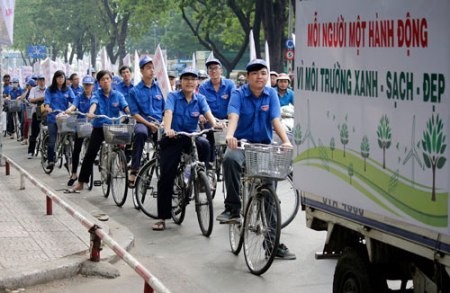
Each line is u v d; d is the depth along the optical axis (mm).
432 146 5148
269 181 9039
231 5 43938
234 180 9859
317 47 6645
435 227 5156
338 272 6648
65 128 17172
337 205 6465
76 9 75125
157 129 13492
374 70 5781
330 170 6492
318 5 6598
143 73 13766
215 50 47688
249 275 9109
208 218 11188
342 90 6242
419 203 5305
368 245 6066
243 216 9688
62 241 9805
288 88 19203
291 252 10188
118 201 14000
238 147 9570
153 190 12727
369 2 5820
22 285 8242
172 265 9602
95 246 8953
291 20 36531
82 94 17000
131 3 56938
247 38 45094
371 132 5844
